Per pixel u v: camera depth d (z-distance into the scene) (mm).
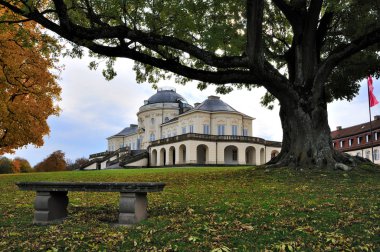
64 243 5797
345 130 71125
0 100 23344
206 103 62500
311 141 15570
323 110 15711
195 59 18156
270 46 20234
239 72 15109
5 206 9711
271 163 17750
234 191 11320
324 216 7016
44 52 16922
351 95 21938
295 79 16281
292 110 15898
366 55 19031
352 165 15625
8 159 66125
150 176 19750
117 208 9023
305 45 15742
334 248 5160
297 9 15797
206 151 55812
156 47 14688
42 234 6387
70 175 22719
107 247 5512
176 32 14508
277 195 10164
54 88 26547
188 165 51156
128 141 88438
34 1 11672
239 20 16500
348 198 9094
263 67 13898
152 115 72688
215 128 59906
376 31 14539
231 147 58938
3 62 22391
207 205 8867
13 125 25594
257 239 5652
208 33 13547
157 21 13953
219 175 16906
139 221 6891
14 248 5613
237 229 6250
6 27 12797
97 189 6863
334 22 18375
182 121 63438
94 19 12977
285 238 5668
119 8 12922
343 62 19438
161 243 5598
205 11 14430
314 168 15203
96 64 17219
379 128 59062
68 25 12031
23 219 7773
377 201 8438
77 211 8648
